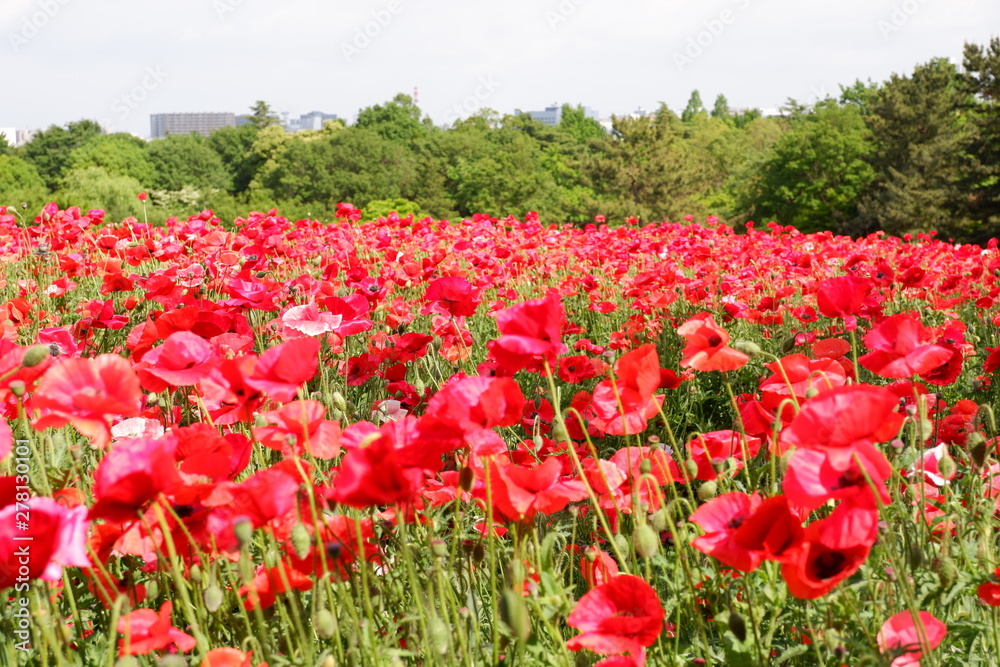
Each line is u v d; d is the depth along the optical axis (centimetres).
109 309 361
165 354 194
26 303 394
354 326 291
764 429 214
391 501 152
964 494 234
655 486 184
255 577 167
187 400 283
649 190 5525
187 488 154
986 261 766
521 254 762
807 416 138
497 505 177
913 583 181
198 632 148
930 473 224
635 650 150
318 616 153
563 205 6334
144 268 661
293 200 7156
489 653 178
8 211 764
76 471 199
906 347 203
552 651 178
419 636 183
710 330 205
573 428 278
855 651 164
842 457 133
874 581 166
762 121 8306
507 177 6259
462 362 376
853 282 266
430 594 161
